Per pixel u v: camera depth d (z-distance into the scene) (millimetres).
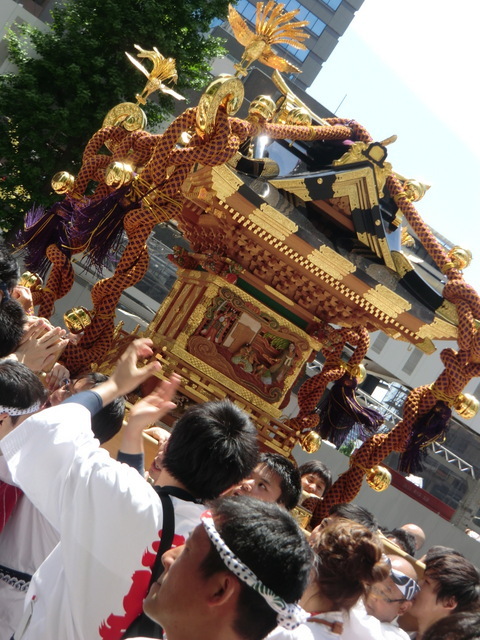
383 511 15102
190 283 5609
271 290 5477
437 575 3916
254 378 5531
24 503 3078
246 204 4895
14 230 18766
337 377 5836
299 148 5824
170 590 1964
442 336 5477
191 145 5012
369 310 5371
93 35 19562
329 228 5578
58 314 13469
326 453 14703
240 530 1963
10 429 3186
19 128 18625
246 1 42625
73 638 2445
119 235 5391
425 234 5648
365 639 3074
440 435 5719
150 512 2492
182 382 5312
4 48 22062
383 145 5398
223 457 2715
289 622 1921
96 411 2691
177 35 20031
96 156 5461
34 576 2664
